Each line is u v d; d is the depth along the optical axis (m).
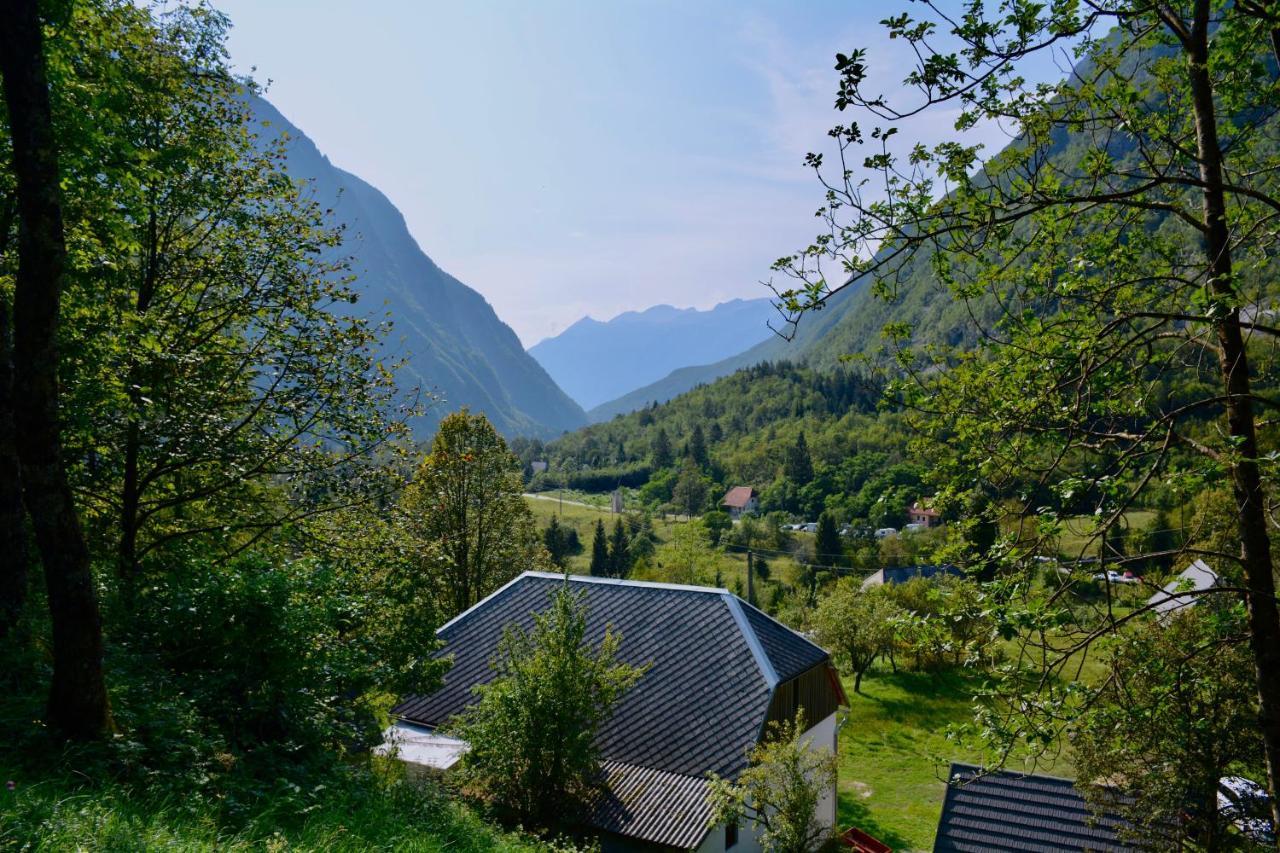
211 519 20.59
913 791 31.83
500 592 29.66
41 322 8.31
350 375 19.73
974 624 8.16
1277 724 7.57
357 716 14.39
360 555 19.92
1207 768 12.41
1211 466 6.91
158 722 9.47
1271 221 8.24
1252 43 7.59
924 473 9.09
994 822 19.62
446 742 21.47
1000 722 8.02
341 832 8.77
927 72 6.98
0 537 10.66
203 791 8.87
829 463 153.38
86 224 12.98
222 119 19.20
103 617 12.15
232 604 11.68
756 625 25.31
